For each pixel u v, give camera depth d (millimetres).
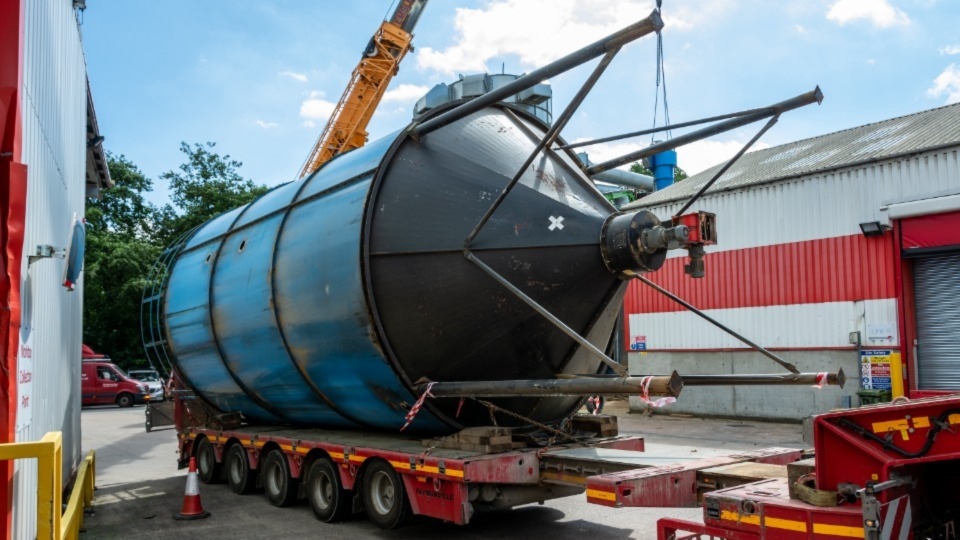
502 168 8281
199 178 48531
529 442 8000
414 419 8367
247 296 10156
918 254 17234
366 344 7930
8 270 5742
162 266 14680
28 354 6699
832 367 18609
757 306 20172
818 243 19000
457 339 7824
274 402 10773
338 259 8195
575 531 8367
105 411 31609
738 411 20656
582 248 7852
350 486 8883
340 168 9438
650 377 5676
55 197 8758
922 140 18281
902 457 4332
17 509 6180
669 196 22734
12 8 5957
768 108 7047
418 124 8328
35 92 7059
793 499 4734
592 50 6000
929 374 17453
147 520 9516
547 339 8062
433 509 7504
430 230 7871
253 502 10602
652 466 6289
